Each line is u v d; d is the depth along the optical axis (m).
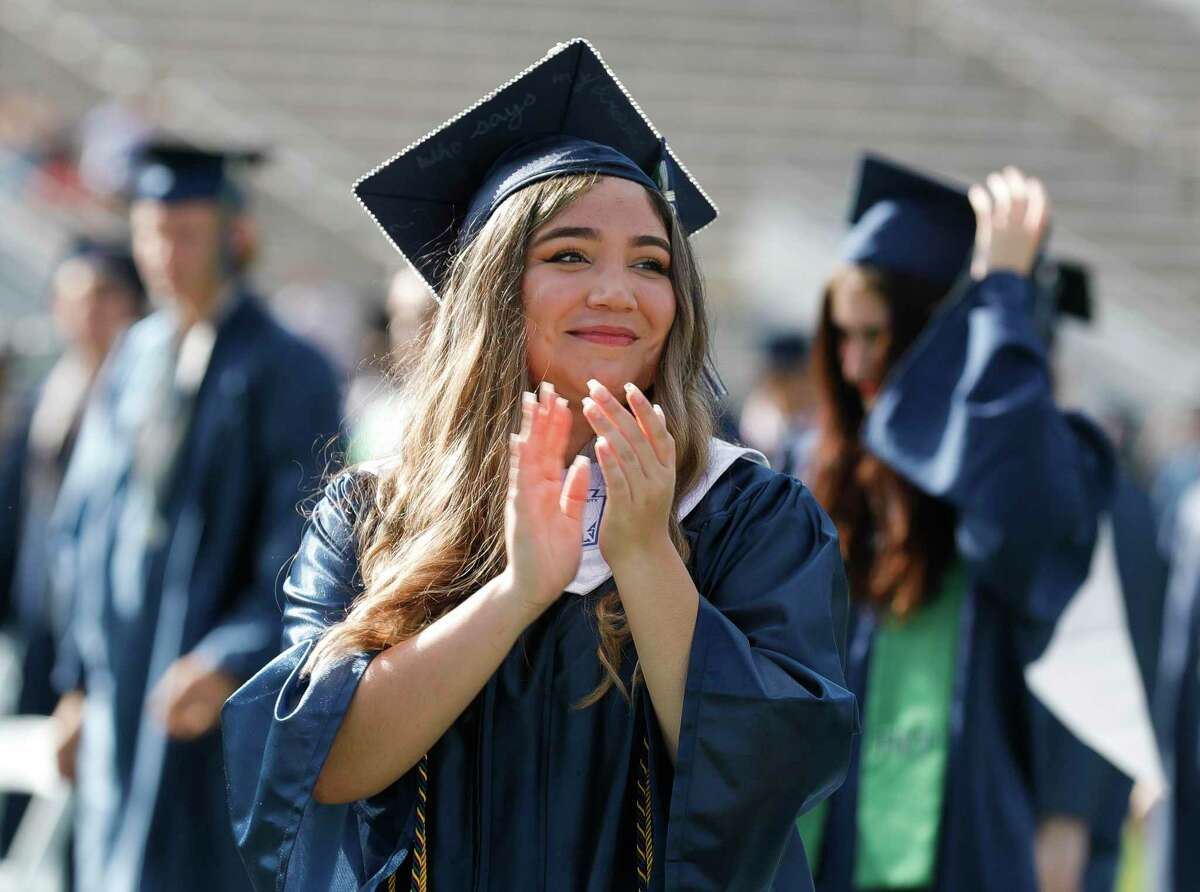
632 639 5.55
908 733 9.13
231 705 5.62
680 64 42.56
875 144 41.75
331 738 5.34
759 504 5.74
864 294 9.69
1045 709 9.18
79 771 12.94
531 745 5.57
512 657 5.62
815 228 34.97
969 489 8.90
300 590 5.88
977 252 9.52
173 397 12.59
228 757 5.55
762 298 34.12
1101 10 47.56
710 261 37.22
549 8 42.47
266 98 39.59
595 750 5.56
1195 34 47.56
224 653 11.89
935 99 42.94
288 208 36.06
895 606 9.24
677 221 5.87
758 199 36.81
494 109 6.06
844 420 9.77
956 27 44.31
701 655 5.25
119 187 33.09
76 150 35.69
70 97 38.78
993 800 9.02
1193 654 12.51
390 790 5.71
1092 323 11.20
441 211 6.29
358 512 5.95
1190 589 12.62
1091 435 9.59
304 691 5.54
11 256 32.41
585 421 5.82
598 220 5.64
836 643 5.64
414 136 39.66
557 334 5.64
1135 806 13.05
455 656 5.26
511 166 5.97
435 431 5.76
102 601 12.66
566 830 5.51
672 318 5.76
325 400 12.54
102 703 12.59
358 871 5.61
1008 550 8.86
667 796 5.50
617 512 5.20
